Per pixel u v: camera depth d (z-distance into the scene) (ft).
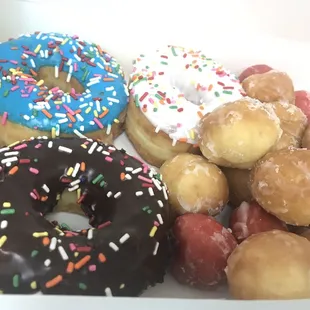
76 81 0.78
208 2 0.89
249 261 0.54
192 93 0.81
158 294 0.60
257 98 0.79
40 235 0.53
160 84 0.77
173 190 0.66
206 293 0.61
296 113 0.75
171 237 0.62
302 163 0.62
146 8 0.87
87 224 0.65
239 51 0.89
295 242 0.56
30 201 0.58
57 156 0.62
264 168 0.63
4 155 0.61
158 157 0.73
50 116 0.68
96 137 0.71
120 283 0.54
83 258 0.53
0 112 0.69
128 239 0.56
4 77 0.72
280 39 0.90
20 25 0.84
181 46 0.88
